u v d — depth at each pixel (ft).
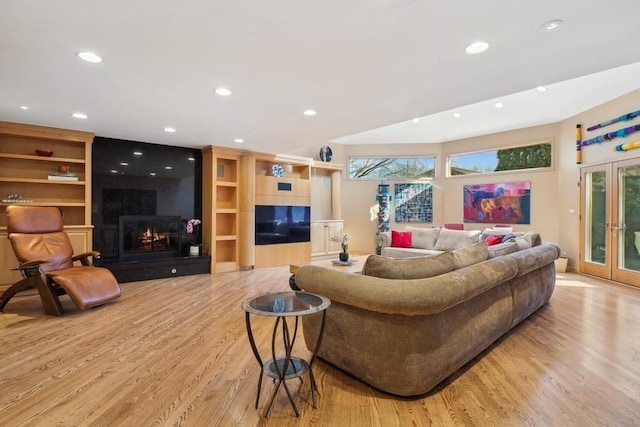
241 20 6.57
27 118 13.42
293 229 22.49
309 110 12.33
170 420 5.70
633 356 8.24
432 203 27.32
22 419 5.71
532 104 18.22
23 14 6.32
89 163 15.94
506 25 6.79
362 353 6.77
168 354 8.34
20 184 15.11
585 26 6.83
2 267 13.79
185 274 18.29
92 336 9.51
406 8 6.19
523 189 22.88
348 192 28.40
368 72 9.04
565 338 9.41
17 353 8.38
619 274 16.71
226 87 10.06
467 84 9.91
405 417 5.82
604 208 17.83
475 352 7.73
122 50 7.79
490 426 5.58
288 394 5.94
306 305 6.28
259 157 20.71
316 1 5.97
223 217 20.52
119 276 16.26
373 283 6.41
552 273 12.78
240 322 10.76
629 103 16.24
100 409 6.01
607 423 5.65
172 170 18.95
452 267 7.73
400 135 25.43
